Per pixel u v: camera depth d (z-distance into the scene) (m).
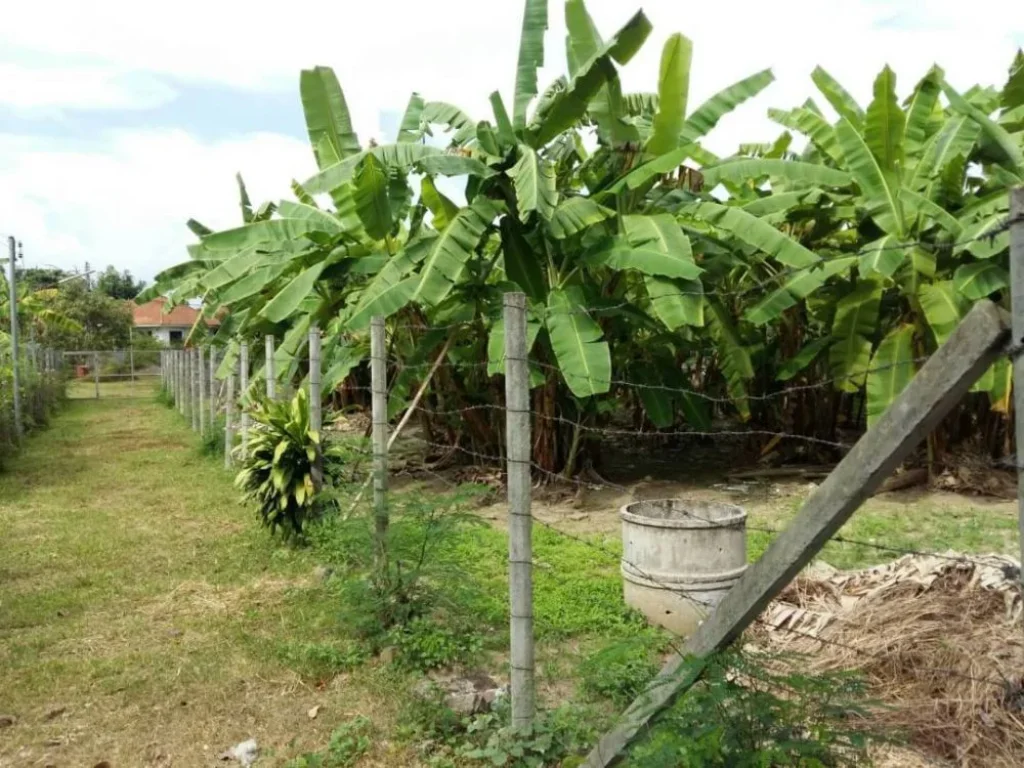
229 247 8.70
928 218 8.27
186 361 18.33
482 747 3.63
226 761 3.69
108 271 60.56
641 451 12.16
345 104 9.19
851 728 2.73
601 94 8.68
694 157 11.40
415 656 4.53
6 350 16.28
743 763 2.40
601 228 8.56
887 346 8.18
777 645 4.22
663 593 4.78
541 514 8.29
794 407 10.74
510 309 3.49
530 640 3.62
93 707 4.19
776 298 8.41
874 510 7.98
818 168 8.55
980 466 8.86
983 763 3.12
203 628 5.21
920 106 8.87
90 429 16.98
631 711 2.84
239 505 8.82
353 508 6.25
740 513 4.94
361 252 9.05
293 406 7.12
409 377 8.94
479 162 7.91
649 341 9.59
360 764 3.60
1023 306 1.95
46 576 6.37
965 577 4.36
